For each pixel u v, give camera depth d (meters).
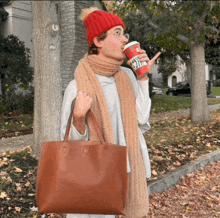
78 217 1.66
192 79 10.08
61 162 1.34
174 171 5.08
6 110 12.70
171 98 21.67
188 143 7.25
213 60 15.39
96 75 1.63
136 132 1.67
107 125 1.55
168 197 4.38
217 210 3.93
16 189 4.14
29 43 15.52
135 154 1.66
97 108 1.58
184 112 14.02
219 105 17.00
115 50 1.59
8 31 14.99
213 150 6.67
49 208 1.34
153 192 4.38
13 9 14.73
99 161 1.36
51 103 5.42
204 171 5.57
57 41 5.36
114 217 1.80
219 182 4.96
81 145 1.37
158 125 9.93
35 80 5.51
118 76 1.69
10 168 4.97
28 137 8.48
